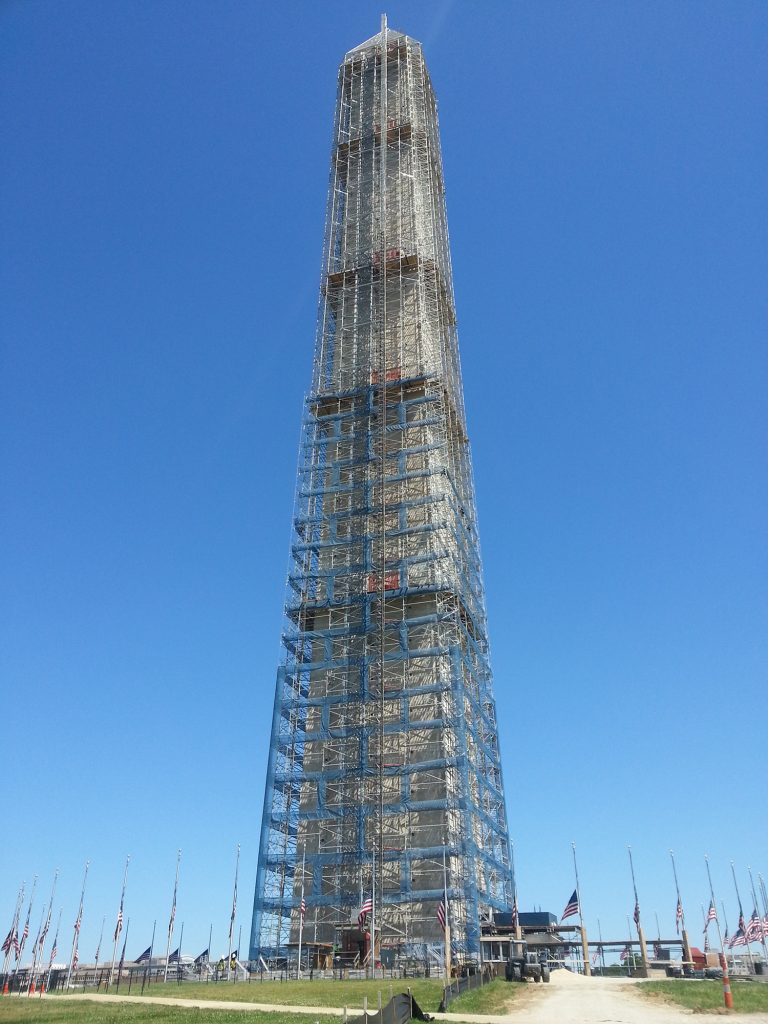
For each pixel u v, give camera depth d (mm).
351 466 97938
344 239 117125
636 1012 37656
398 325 106188
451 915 69750
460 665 80562
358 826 75125
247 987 55938
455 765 75188
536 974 55250
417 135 123000
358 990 48531
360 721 81000
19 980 82438
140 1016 38500
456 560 90625
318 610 89875
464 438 109000
